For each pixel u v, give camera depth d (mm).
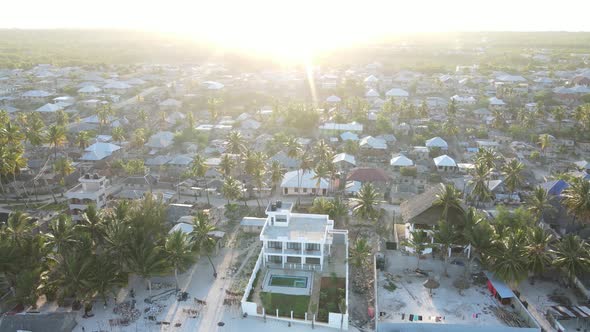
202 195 140500
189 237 99750
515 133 196375
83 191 117562
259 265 98938
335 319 81062
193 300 88500
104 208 119000
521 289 91562
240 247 109500
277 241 99250
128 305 86375
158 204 107750
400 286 93688
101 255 89500
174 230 103688
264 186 142750
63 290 83375
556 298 88125
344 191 139375
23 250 87125
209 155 175625
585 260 86875
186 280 95562
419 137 189625
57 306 86312
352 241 111312
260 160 137250
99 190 118250
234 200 136875
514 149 178875
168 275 96688
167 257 89562
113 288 88250
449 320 82500
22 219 91625
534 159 168750
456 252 101812
